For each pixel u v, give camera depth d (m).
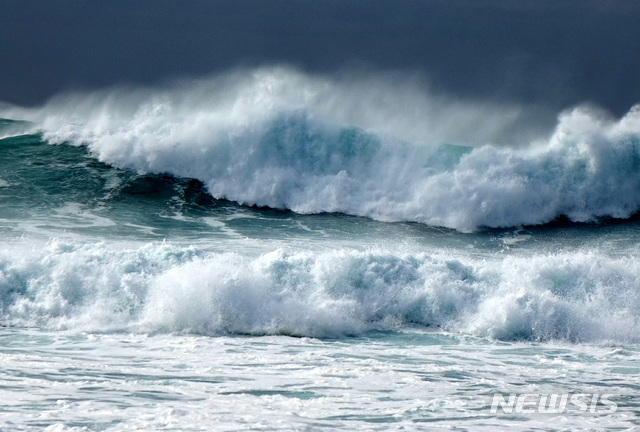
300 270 52.44
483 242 83.00
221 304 46.88
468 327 49.44
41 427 26.61
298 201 91.44
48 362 36.88
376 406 31.11
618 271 53.81
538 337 48.06
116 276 49.38
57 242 54.12
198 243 70.50
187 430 26.78
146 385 33.09
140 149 94.44
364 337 47.00
